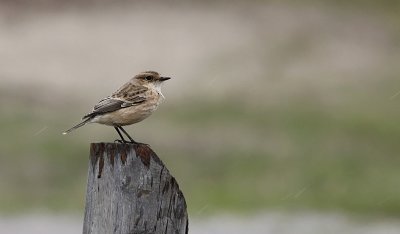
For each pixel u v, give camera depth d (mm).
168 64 39562
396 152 29047
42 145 28250
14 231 21531
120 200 8172
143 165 8172
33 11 44344
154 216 8172
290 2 46469
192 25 43688
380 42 42688
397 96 35125
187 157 28375
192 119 31609
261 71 38250
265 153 28594
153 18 44375
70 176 26969
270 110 32969
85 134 29406
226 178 26906
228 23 44000
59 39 41531
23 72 37125
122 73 38656
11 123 30047
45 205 24984
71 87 36094
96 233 8281
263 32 43125
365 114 32531
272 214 23891
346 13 45781
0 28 42219
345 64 39562
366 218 23484
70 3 45531
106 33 42562
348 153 28656
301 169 27312
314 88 36031
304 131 30547
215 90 35469
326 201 24922
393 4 46844
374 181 26297
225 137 29922
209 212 24141
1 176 26547
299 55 40344
